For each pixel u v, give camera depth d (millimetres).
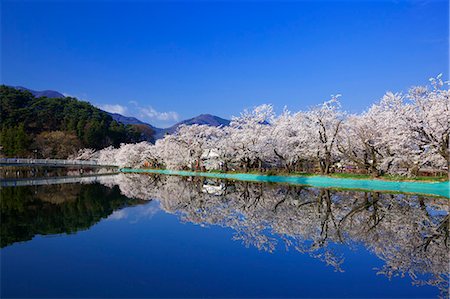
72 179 47500
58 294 7680
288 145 39781
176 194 28859
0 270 9289
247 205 22312
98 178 50031
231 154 47469
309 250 11594
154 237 13258
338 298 7633
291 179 37500
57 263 9906
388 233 14164
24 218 17031
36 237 13023
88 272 9164
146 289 8008
